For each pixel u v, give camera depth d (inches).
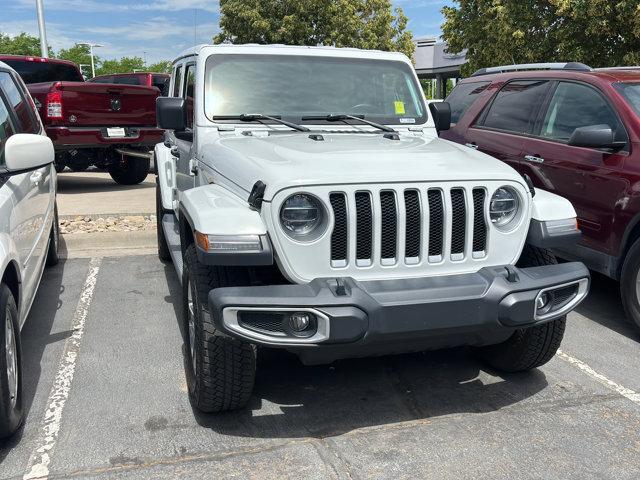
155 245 289.7
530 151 225.3
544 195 143.3
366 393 153.1
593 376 161.9
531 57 611.8
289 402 148.0
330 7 1137.4
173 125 171.9
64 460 123.4
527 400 149.5
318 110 176.7
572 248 207.6
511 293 123.6
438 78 1659.7
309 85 179.8
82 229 299.4
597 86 208.1
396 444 130.4
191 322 141.6
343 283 117.9
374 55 189.8
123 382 156.6
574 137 192.5
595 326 196.7
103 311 206.5
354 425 138.2
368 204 122.8
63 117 389.4
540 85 235.5
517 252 134.1
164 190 234.2
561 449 128.6
